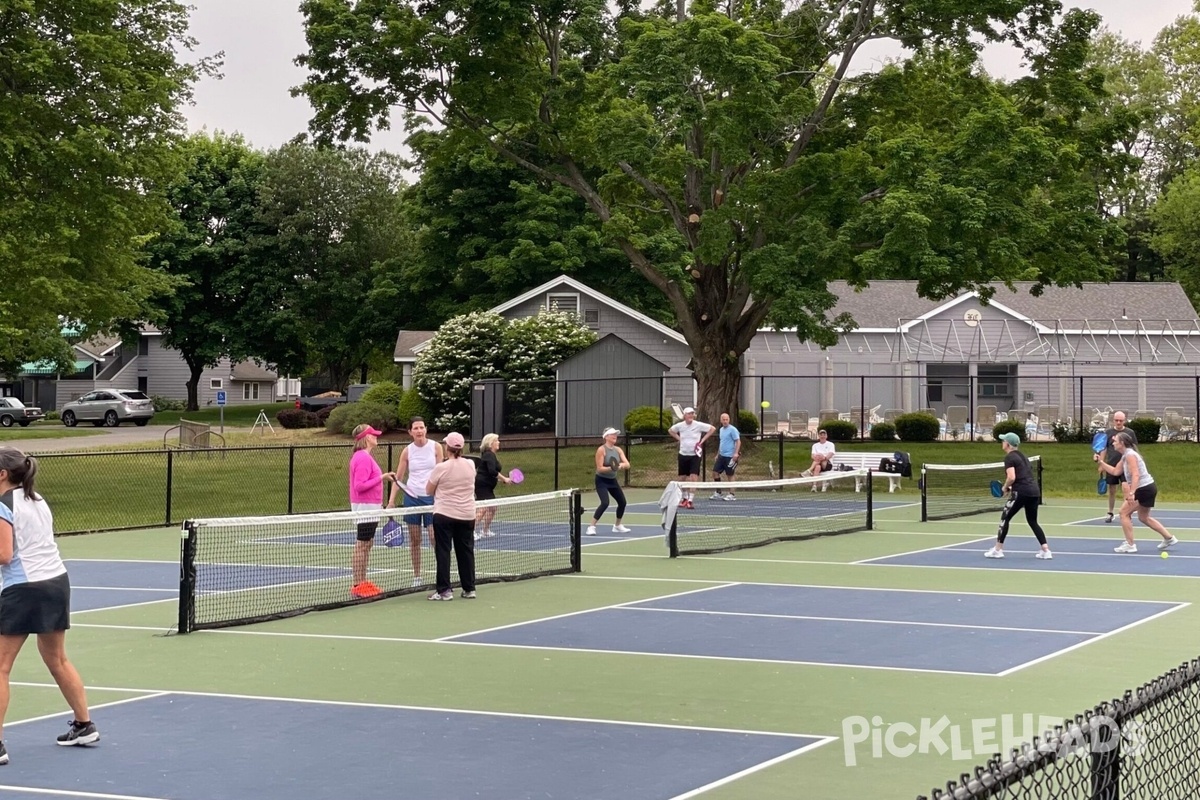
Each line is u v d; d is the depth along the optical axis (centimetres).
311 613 1570
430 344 5278
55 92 3159
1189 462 4034
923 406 5838
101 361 9275
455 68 3925
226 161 8312
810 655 1268
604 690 1107
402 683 1142
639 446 4359
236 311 8231
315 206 8075
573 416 4797
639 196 4391
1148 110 4016
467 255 6725
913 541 2420
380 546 2330
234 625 1472
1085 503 3381
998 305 5812
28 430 6481
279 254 8088
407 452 1847
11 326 3178
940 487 3778
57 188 3180
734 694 1091
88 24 3142
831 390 5753
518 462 4169
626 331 5506
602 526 2738
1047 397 5825
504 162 6575
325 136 3991
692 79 3681
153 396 9300
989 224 3569
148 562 2134
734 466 3391
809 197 3828
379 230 8094
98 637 1403
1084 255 3819
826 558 2136
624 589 1767
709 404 4159
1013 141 3575
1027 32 3959
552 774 841
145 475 3891
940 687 1117
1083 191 3800
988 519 2911
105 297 3388
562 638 1374
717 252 3744
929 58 4084
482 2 3700
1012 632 1404
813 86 4534
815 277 3684
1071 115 4025
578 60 4028
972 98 4047
